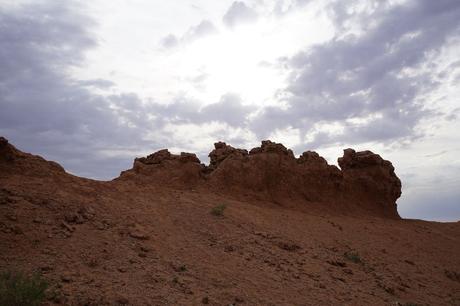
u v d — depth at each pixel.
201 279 11.33
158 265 11.52
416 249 21.69
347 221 25.06
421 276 17.23
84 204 14.27
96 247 11.49
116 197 16.61
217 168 25.72
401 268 17.53
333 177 30.69
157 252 12.48
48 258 10.18
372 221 27.52
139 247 12.38
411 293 14.80
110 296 8.89
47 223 11.96
